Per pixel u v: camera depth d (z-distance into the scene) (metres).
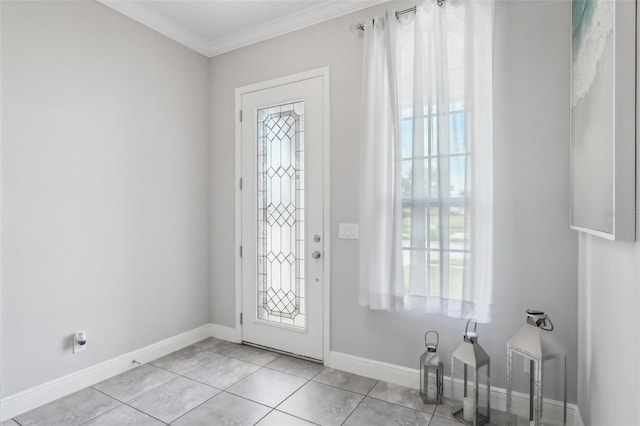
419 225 2.15
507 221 2.00
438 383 2.09
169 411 2.02
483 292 1.97
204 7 2.59
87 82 2.33
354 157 2.52
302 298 2.76
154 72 2.77
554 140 1.90
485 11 1.96
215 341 3.14
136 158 2.64
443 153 2.06
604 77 1.18
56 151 2.17
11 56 1.96
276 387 2.30
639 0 1.01
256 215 2.99
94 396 2.19
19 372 2.00
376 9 2.42
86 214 2.33
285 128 2.84
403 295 2.20
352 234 2.52
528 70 1.95
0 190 1.92
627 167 1.04
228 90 3.13
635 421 1.06
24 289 2.02
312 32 2.68
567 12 1.86
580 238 1.82
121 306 2.54
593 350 1.54
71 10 2.24
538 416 1.69
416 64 2.14
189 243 3.07
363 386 2.32
